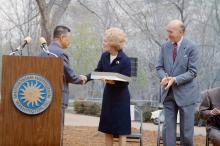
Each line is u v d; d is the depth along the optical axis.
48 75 4.86
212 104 5.96
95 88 35.53
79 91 40.19
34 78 4.83
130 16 25.00
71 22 30.88
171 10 25.75
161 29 25.64
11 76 4.81
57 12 15.23
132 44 30.25
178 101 6.55
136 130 10.84
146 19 25.08
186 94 6.56
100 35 34.09
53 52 5.84
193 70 6.54
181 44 6.65
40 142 4.86
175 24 6.63
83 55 38.12
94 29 34.09
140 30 27.28
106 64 5.96
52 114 4.86
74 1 25.59
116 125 5.92
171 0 23.56
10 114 4.82
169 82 6.42
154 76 29.95
